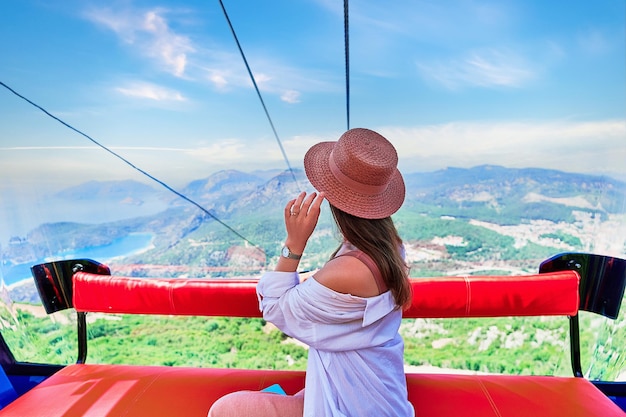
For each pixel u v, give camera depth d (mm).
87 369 1943
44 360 2680
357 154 1075
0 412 1604
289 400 1246
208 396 1727
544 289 1843
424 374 1907
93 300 1998
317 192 1145
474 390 1744
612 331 2457
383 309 1083
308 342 1086
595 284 1857
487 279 1888
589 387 1752
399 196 1237
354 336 1080
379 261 1071
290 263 1161
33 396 1711
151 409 1632
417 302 1899
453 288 1883
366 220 1107
